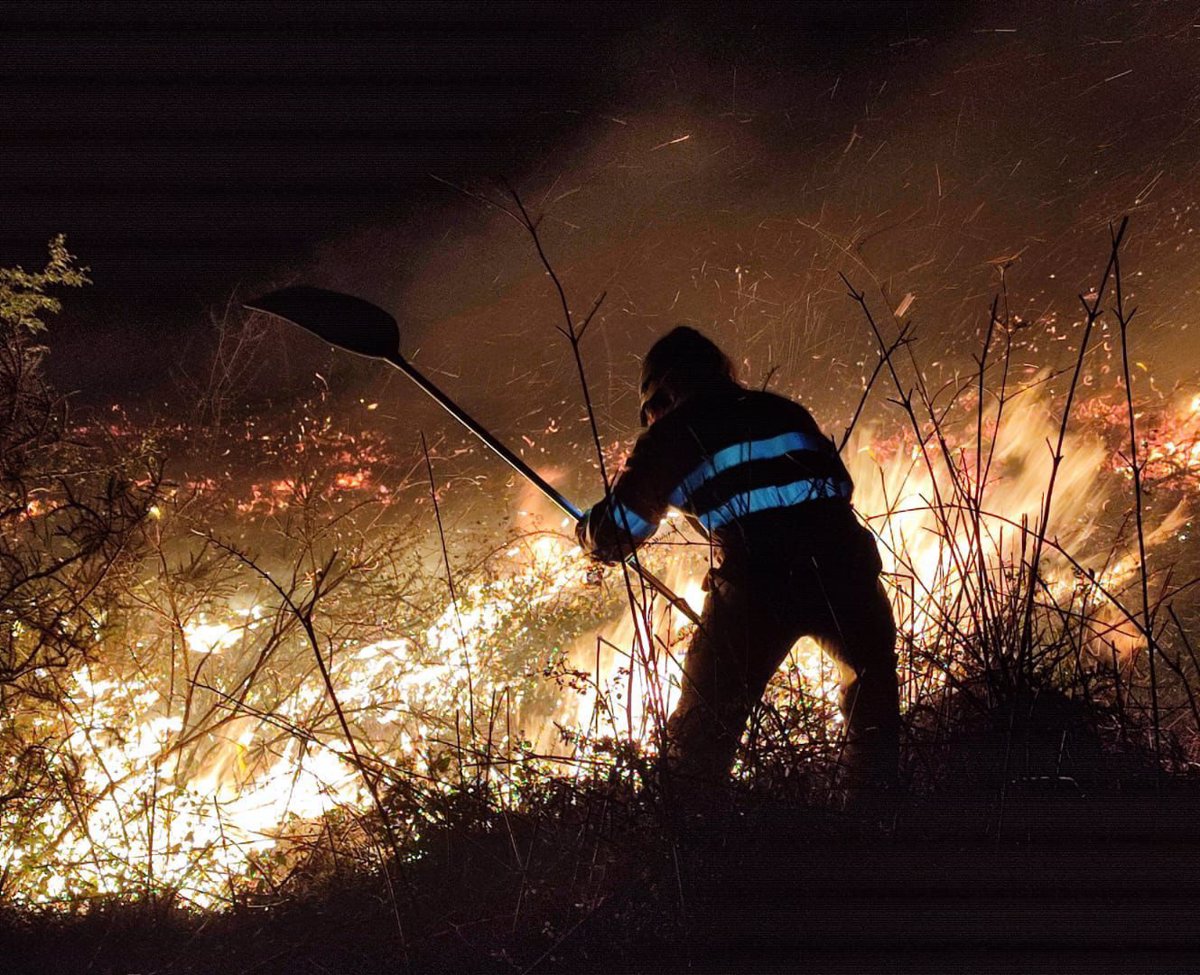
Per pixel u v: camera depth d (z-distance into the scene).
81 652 8.20
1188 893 6.22
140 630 9.28
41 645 7.93
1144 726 7.34
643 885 6.51
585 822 6.90
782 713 7.91
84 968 6.52
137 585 8.92
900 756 7.21
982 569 7.57
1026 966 5.81
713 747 7.23
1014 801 6.84
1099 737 7.18
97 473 8.88
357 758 7.39
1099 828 6.66
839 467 7.81
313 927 6.67
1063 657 7.38
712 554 7.88
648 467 7.77
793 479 7.66
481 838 7.16
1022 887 6.30
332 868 7.32
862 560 7.61
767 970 5.94
